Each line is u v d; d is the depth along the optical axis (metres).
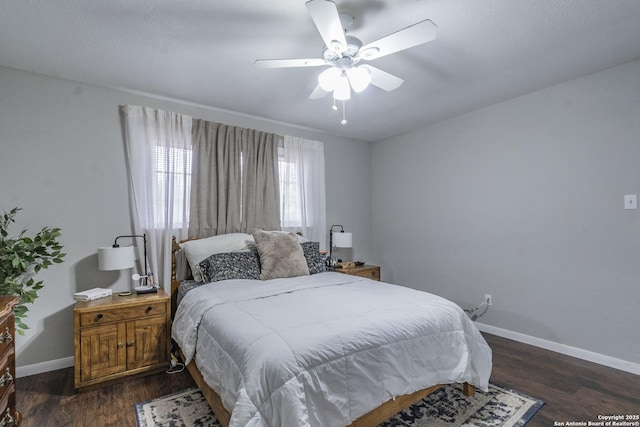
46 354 2.46
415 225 4.06
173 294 2.90
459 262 3.56
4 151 2.36
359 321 1.67
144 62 2.35
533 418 1.83
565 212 2.74
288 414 1.22
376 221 4.62
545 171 2.87
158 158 2.92
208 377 1.67
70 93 2.61
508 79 2.68
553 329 2.81
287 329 1.54
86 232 2.63
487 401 2.00
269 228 3.51
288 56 2.28
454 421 1.80
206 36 2.03
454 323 1.95
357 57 1.88
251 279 2.70
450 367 1.84
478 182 3.38
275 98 3.03
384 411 1.60
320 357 1.40
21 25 1.89
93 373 2.15
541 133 2.89
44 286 2.46
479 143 3.37
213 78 2.62
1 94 2.36
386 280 4.44
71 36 2.01
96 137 2.70
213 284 2.48
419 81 2.70
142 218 2.84
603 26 1.94
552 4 1.74
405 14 1.83
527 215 2.99
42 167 2.48
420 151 4.00
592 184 2.59
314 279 2.74
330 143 4.25
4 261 2.04
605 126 2.52
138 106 2.86
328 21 1.58
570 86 2.71
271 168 3.56
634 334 2.38
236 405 1.24
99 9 1.76
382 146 4.54
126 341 2.28
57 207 2.53
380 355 1.57
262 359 1.34
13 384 1.55
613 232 2.48
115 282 2.73
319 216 4.02
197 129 3.13
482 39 2.08
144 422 1.80
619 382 2.24
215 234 3.17
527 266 2.99
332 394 1.38
